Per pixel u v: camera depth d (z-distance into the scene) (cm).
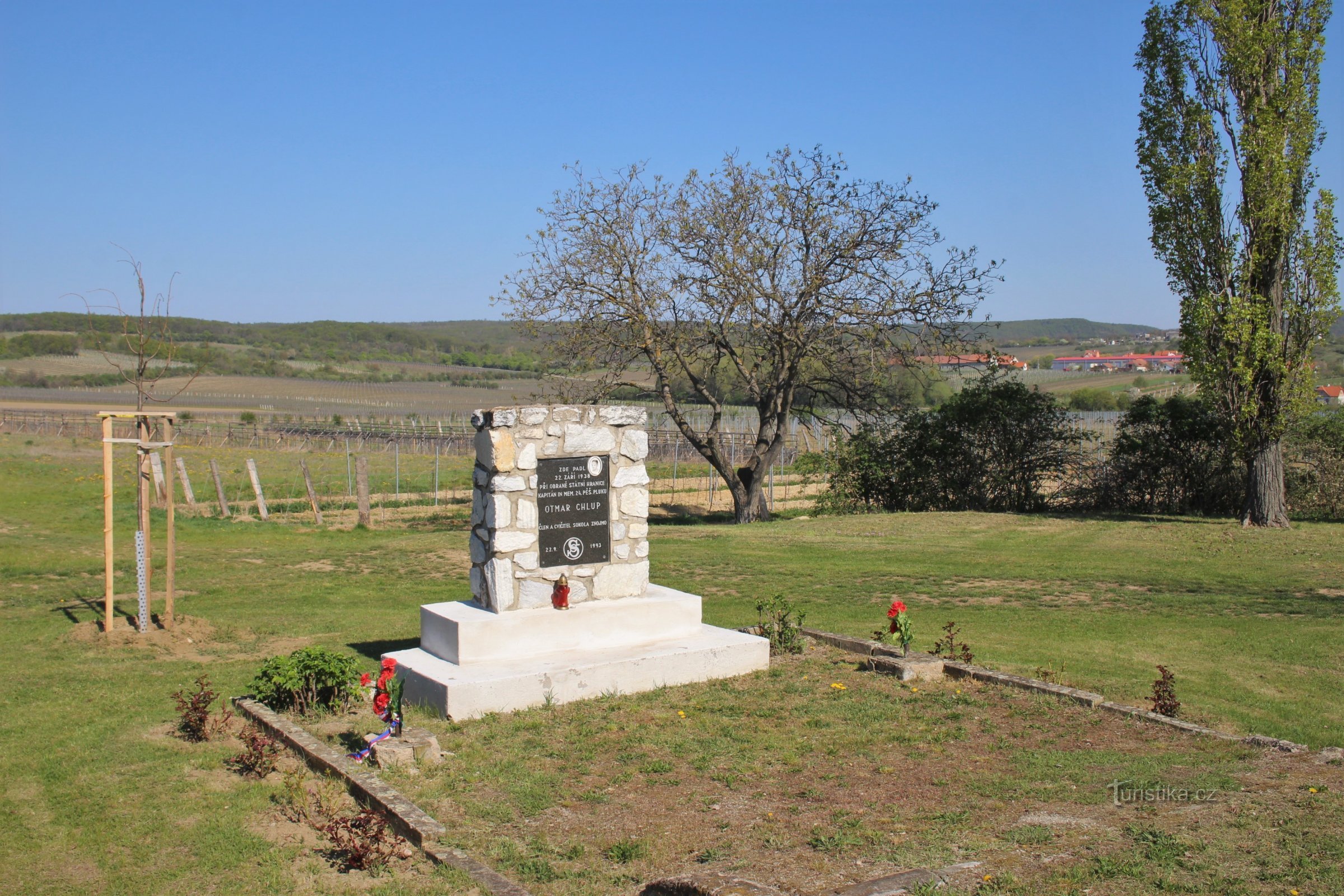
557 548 986
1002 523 2345
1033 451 2697
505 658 941
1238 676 1067
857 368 2611
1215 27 2102
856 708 893
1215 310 2130
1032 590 1594
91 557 1808
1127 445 2595
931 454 2750
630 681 945
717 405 2678
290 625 1298
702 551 2009
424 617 982
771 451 2653
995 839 581
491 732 817
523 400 2889
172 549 1207
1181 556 1894
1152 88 2209
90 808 660
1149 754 757
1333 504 2348
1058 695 921
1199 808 615
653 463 4422
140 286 1447
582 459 998
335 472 4069
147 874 567
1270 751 759
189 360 11969
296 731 799
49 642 1150
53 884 556
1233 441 2192
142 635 1166
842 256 2444
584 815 653
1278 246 2111
